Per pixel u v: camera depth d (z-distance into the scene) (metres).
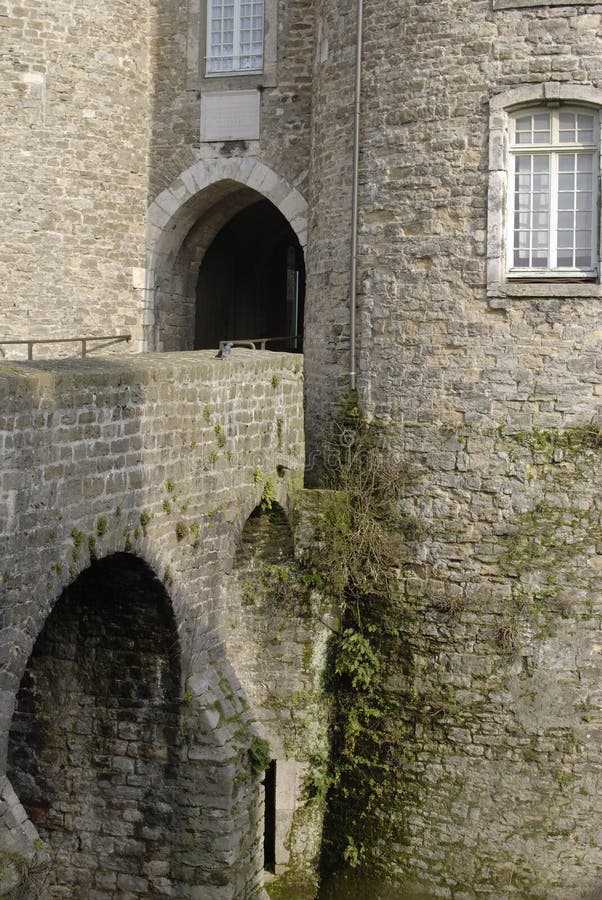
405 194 12.43
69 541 8.35
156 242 16.05
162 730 10.48
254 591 12.93
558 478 12.04
